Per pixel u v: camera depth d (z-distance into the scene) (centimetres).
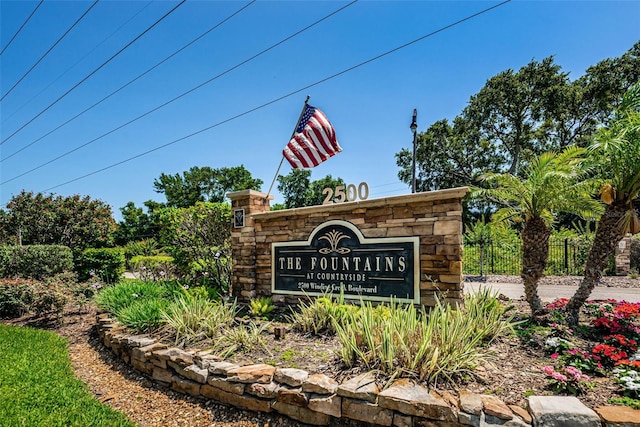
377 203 483
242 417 309
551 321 431
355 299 500
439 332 320
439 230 440
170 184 3750
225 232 846
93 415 316
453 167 2512
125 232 3394
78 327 649
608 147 424
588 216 547
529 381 283
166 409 337
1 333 612
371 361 309
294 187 3544
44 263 1121
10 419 302
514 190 503
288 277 580
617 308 448
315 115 680
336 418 273
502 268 1484
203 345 411
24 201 1573
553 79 2188
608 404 246
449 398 250
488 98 2330
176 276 930
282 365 339
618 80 2048
